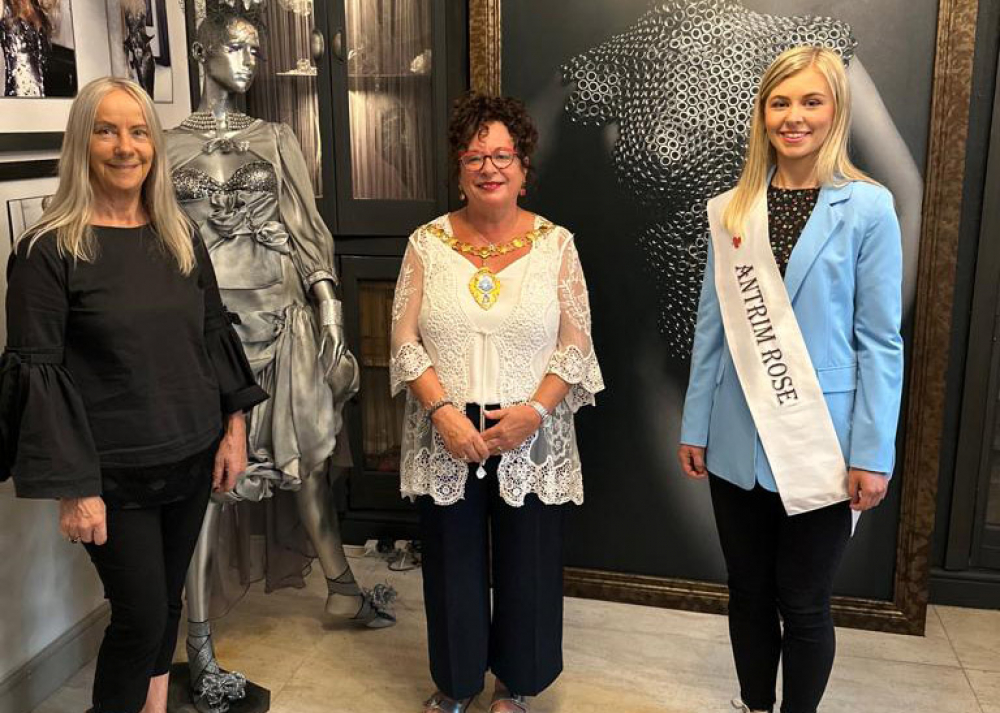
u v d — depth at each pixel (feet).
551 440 6.71
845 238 5.51
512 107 6.43
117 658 6.01
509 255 6.59
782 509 6.05
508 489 6.53
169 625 6.40
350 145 9.52
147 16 8.62
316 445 7.64
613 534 9.09
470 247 6.64
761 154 5.84
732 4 7.86
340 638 8.59
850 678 7.83
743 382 5.88
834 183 5.57
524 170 6.59
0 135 6.73
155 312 5.61
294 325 7.60
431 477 6.66
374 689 7.77
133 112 5.48
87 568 8.14
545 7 8.23
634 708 7.45
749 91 7.97
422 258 6.74
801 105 5.49
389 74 9.34
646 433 8.80
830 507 5.84
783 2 7.79
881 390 5.54
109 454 5.54
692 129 8.13
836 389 5.69
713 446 6.24
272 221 7.51
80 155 5.42
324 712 7.45
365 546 10.29
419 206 9.46
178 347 5.74
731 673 7.95
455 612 6.89
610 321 8.65
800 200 5.74
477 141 6.32
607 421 8.86
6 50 6.79
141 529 5.82
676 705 7.50
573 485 6.94
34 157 7.22
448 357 6.53
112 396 5.52
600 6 8.12
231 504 8.33
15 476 5.27
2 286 6.91
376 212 9.58
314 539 8.39
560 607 7.14
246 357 6.77
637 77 8.16
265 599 9.36
